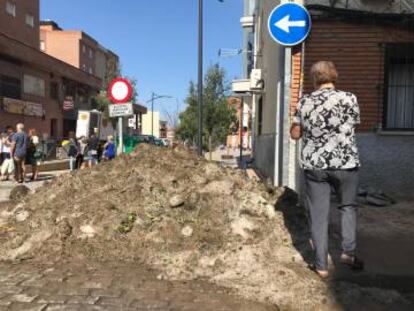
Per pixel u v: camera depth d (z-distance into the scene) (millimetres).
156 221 6535
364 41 10547
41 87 44531
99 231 6473
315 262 5375
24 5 47969
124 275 5559
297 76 10484
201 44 13734
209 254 5883
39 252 6262
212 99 23984
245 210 6715
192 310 4617
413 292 5234
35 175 18703
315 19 10539
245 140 42344
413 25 10391
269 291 5043
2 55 37062
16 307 4656
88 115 36875
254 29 26953
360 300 4898
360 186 10625
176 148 7980
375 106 10586
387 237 6988
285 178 10344
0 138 19375
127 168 7641
